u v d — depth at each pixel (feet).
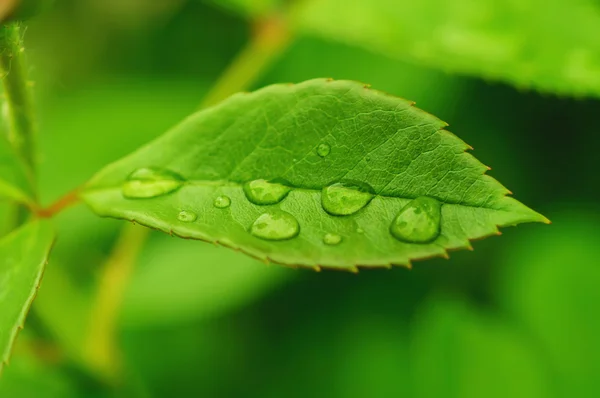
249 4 0.81
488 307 0.92
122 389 0.79
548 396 0.83
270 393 0.92
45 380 0.79
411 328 0.92
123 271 0.79
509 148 0.94
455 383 0.84
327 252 0.64
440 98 0.93
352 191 0.65
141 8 1.10
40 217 0.68
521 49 0.77
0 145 0.68
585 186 0.92
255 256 0.64
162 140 0.67
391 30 0.79
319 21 0.80
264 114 0.66
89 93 1.05
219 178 0.67
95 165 0.99
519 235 0.91
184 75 1.08
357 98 0.66
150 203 0.67
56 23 1.06
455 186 0.64
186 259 0.84
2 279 0.66
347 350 0.92
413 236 0.64
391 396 0.89
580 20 0.76
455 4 0.78
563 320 0.86
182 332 0.95
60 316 0.77
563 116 0.93
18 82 0.68
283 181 0.66
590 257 0.87
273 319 0.95
